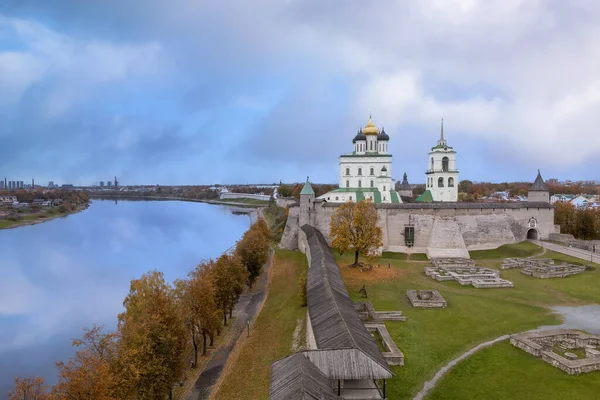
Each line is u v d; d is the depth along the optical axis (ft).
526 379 97.71
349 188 333.62
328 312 106.73
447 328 129.18
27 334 176.45
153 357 95.20
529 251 232.53
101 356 90.68
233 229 497.87
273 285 208.23
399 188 448.24
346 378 80.79
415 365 105.50
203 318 130.72
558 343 115.14
